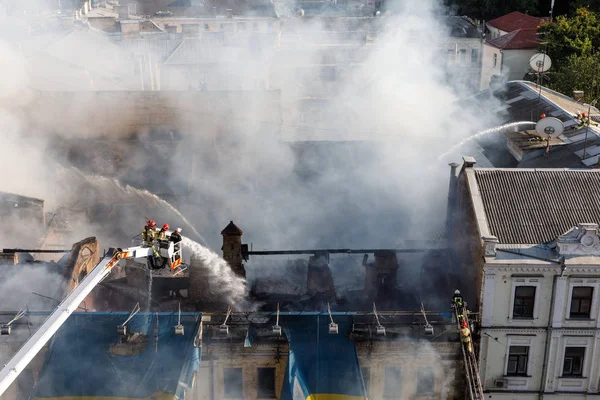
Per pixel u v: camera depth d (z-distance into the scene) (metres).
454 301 55.03
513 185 58.38
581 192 57.97
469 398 53.28
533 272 53.09
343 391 51.94
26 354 35.06
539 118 82.75
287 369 52.12
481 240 53.78
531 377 55.78
